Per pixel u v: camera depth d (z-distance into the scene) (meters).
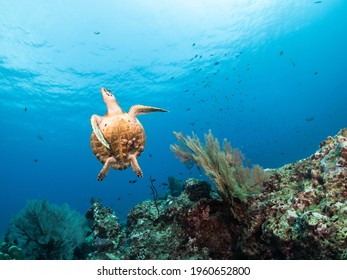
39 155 61.97
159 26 34.66
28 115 44.12
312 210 4.09
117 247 6.55
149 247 5.52
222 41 38.41
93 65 37.50
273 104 60.62
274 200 4.68
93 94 42.69
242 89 51.75
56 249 7.64
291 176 5.25
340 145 4.54
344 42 45.91
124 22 33.16
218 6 33.19
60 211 8.21
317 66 50.69
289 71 49.66
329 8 37.19
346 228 3.44
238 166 5.67
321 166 4.68
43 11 29.77
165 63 39.97
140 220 6.54
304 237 3.71
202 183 6.14
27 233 7.59
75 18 31.33
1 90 37.03
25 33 31.23
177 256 5.14
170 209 6.06
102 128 3.95
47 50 33.91
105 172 4.20
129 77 40.84
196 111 56.06
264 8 34.28
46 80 37.97
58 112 45.47
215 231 5.17
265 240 4.41
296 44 43.00
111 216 7.26
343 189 4.06
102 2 30.30
